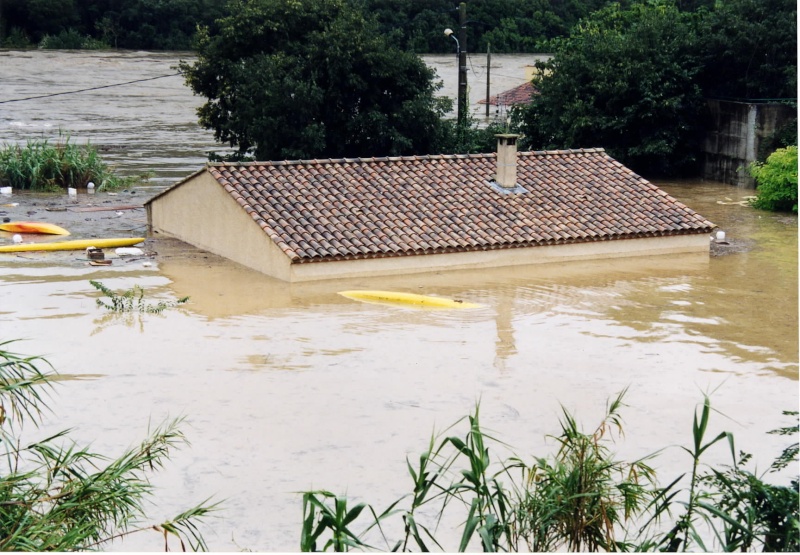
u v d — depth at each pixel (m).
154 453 11.46
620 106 40.31
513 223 26.06
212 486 13.15
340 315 20.84
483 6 83.62
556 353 18.62
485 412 15.71
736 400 16.33
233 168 26.05
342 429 15.00
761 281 24.20
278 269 23.72
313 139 37.12
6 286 22.70
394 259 24.28
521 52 84.31
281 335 19.44
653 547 10.22
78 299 21.75
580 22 48.72
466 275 24.53
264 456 14.06
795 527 9.27
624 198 27.92
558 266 25.66
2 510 9.65
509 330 20.00
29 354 17.97
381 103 38.94
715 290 23.30
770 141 37.91
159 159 44.28
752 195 36.91
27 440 14.38
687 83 40.31
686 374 17.56
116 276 23.84
